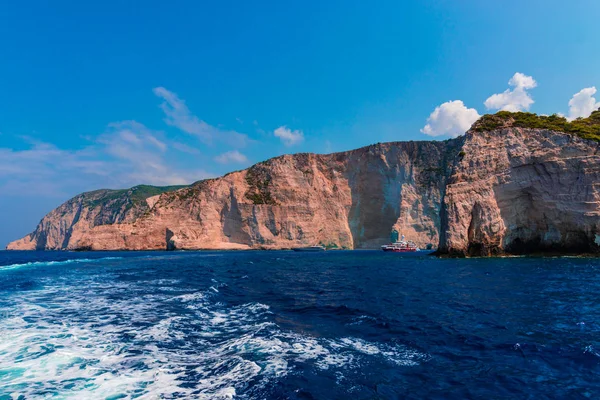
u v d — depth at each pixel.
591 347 10.23
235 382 7.61
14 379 7.65
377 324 13.01
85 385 7.37
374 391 7.34
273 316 14.38
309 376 8.02
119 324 12.82
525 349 10.16
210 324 12.93
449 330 12.20
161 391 7.11
